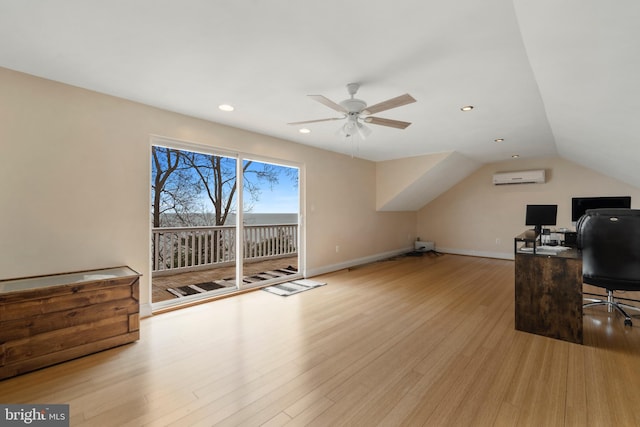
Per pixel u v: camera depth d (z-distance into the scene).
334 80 2.46
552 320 2.60
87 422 1.56
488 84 2.52
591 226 2.85
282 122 3.62
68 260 2.57
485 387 1.88
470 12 1.59
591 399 1.75
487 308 3.39
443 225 7.36
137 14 1.62
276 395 1.80
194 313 3.20
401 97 2.19
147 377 1.99
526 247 3.10
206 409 1.67
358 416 1.62
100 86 2.60
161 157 4.89
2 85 2.26
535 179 5.89
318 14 1.62
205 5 1.55
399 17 1.64
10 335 1.97
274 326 2.86
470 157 5.85
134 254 2.95
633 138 2.84
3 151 2.28
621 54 1.58
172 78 2.44
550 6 1.34
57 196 2.51
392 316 3.14
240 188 3.95
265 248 6.05
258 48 1.98
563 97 2.49
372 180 6.27
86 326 2.27
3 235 2.28
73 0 1.50
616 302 3.29
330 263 5.29
